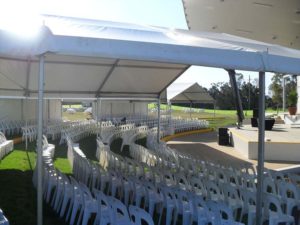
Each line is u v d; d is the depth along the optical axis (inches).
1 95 429.4
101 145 538.0
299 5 594.6
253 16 698.8
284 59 224.1
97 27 225.6
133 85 514.9
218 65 205.0
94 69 422.6
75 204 255.6
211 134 1097.4
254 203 270.8
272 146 607.5
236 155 665.0
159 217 260.4
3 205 300.8
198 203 224.7
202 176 335.6
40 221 217.8
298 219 252.4
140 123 1195.3
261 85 239.5
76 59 375.2
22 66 368.8
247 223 252.8
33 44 180.5
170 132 995.3
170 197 256.5
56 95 484.4
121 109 1417.3
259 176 241.9
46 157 411.8
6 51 177.0
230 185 270.5
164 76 486.9
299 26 740.0
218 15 730.8
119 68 429.4
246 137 695.1
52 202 304.5
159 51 194.2
